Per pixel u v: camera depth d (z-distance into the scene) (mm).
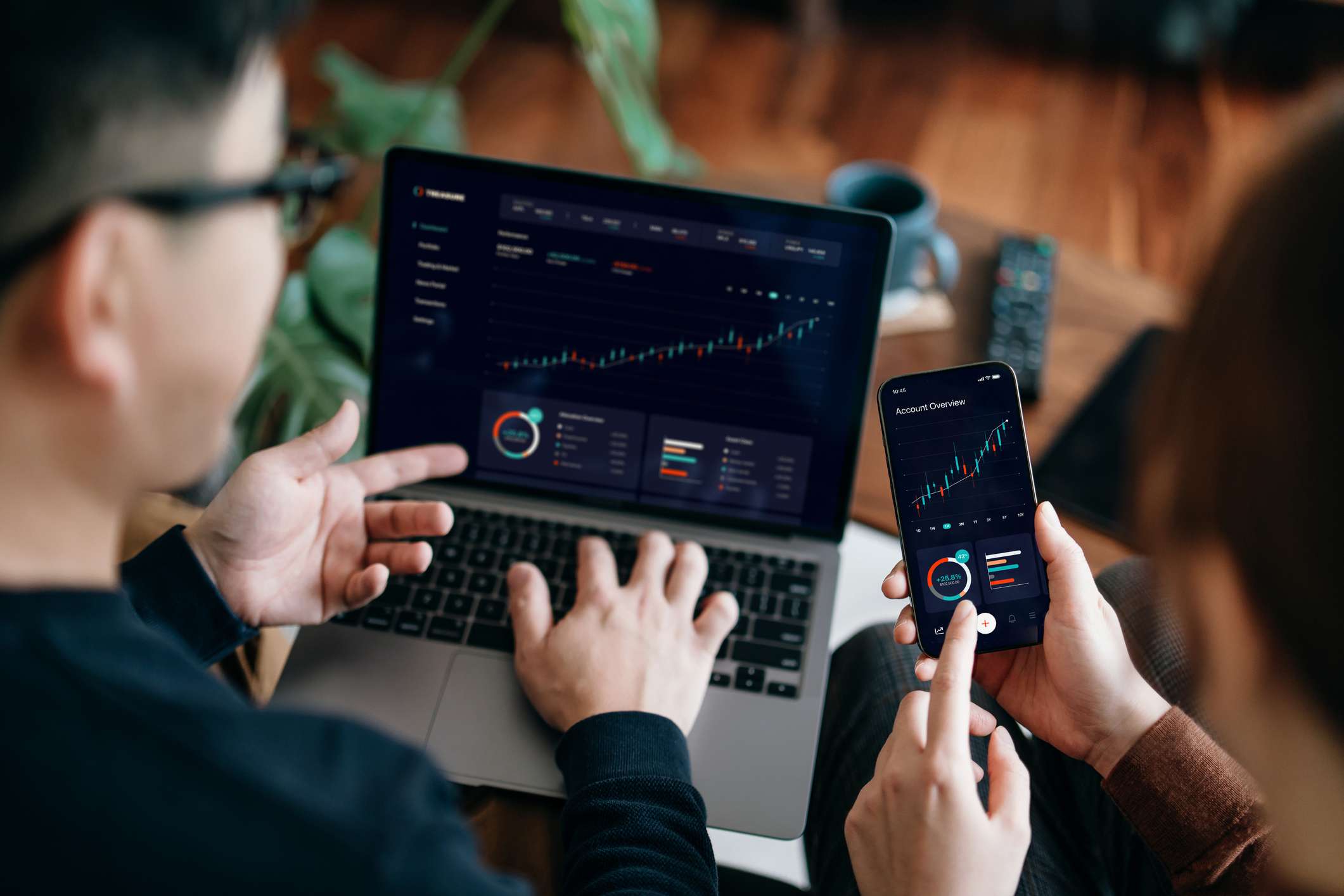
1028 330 1132
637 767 720
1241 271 330
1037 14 3000
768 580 925
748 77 2787
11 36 328
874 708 873
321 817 396
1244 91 2830
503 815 798
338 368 1017
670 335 918
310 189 527
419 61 2766
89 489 420
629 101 1156
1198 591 377
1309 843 418
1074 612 716
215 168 392
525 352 934
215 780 393
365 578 800
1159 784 685
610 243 902
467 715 830
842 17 2994
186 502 928
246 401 992
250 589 788
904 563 789
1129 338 1157
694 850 678
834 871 815
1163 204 2520
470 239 908
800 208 880
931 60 2873
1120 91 2814
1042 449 1040
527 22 2898
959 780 601
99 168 353
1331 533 315
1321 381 307
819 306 900
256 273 432
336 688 838
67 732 386
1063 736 747
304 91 2633
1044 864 792
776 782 818
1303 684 353
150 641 432
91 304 369
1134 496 412
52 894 372
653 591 862
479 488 975
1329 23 2875
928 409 805
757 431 937
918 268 1186
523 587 861
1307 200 312
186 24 355
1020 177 2568
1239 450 332
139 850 377
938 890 586
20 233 349
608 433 952
